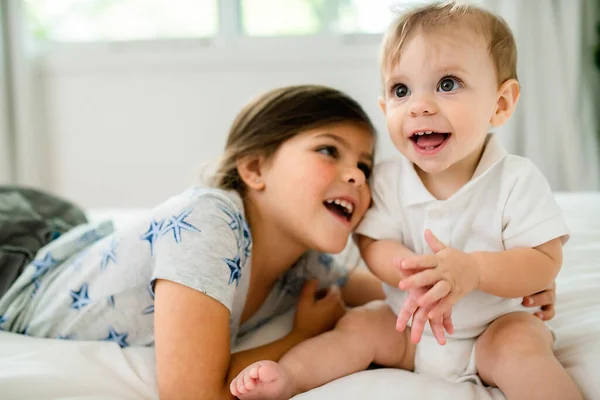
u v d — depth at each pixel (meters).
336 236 0.84
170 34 2.41
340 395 0.65
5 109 2.31
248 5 2.37
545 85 2.07
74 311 0.86
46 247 1.01
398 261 0.65
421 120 0.73
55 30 2.46
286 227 0.88
